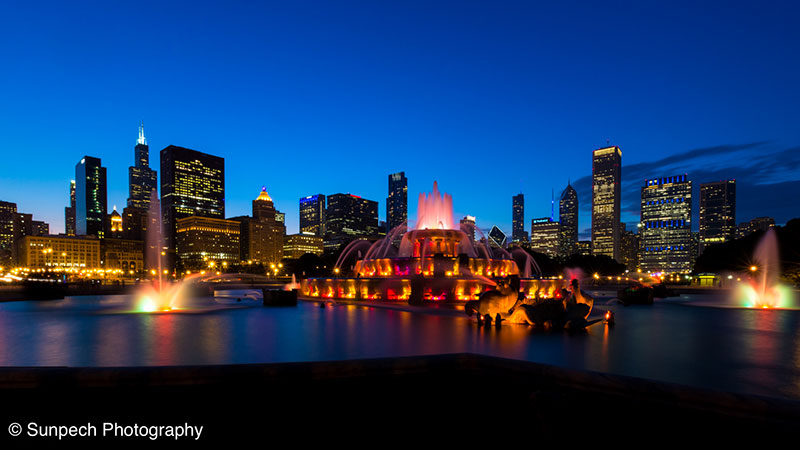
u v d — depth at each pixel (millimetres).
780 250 73562
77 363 10633
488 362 5523
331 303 32469
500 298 18328
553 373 5141
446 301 31531
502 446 5219
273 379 5164
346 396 5277
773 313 25000
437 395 5418
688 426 4484
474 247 41219
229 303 34812
